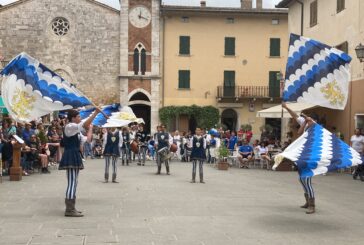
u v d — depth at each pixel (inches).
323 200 492.4
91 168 848.9
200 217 383.2
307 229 346.0
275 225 358.0
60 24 1577.3
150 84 1600.6
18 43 1562.5
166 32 1608.0
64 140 382.0
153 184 610.9
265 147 951.6
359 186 631.2
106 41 1585.9
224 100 1628.9
